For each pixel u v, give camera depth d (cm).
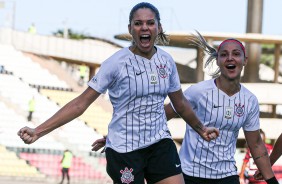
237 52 1032
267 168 1093
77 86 5984
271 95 5616
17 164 4328
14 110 4956
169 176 864
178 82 889
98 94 855
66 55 6550
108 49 6919
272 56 9575
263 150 1091
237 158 4562
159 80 850
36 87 5572
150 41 837
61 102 5444
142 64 847
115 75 847
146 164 868
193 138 1055
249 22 6269
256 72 6209
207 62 1091
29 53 6088
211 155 1050
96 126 5278
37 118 4941
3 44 5884
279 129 5625
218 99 1044
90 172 4547
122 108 858
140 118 855
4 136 4566
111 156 866
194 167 1057
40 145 4578
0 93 5131
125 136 859
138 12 835
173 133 5616
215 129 922
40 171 4369
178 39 5841
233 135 1060
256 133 1078
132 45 857
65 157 4006
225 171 1057
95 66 7069
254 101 1057
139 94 847
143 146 858
